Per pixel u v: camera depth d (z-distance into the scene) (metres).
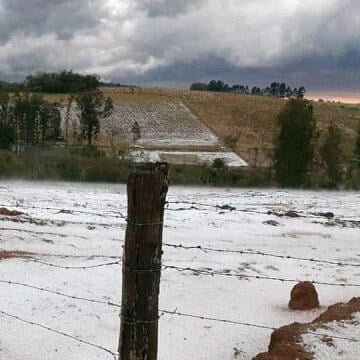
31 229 15.75
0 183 33.84
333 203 30.19
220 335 8.76
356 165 46.91
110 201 24.97
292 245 16.97
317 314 9.95
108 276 11.48
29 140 57.31
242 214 21.31
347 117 86.19
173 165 46.00
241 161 53.06
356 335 7.94
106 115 71.19
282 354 7.23
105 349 7.50
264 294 11.20
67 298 9.84
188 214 20.50
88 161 42.34
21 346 7.84
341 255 16.00
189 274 12.10
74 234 15.84
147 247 4.76
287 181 44.16
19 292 9.86
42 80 89.19
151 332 4.84
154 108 80.69
